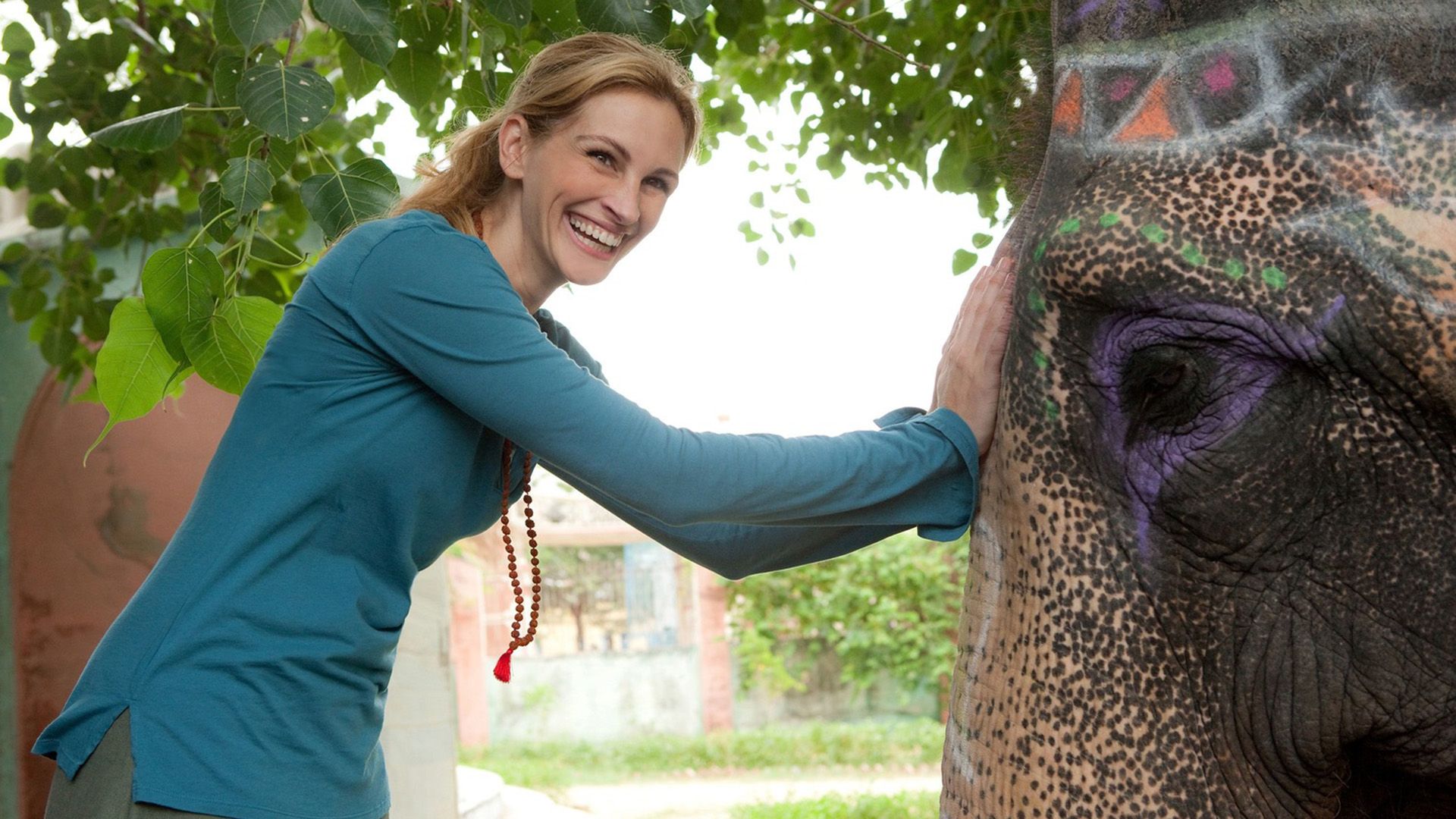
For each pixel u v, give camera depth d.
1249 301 1.15
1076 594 1.23
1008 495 1.31
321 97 1.93
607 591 16.67
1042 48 1.49
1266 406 1.17
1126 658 1.21
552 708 15.36
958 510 1.46
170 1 3.21
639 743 14.45
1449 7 1.13
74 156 3.29
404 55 2.40
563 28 2.31
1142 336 1.21
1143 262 1.17
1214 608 1.20
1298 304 1.13
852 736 13.98
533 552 1.74
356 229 1.51
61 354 3.77
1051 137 1.30
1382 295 1.11
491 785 9.13
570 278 1.64
